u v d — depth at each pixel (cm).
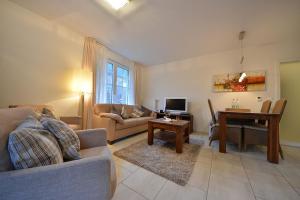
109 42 341
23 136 71
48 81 259
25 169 62
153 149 242
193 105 422
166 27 268
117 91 427
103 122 281
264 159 209
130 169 172
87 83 308
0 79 203
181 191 132
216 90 384
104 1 204
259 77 333
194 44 339
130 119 341
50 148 79
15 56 217
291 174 167
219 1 199
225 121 237
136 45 354
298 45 301
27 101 231
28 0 207
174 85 464
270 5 203
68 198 66
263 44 330
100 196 73
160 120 279
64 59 282
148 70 524
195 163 192
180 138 229
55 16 245
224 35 293
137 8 217
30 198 60
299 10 211
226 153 231
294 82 336
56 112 271
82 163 70
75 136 118
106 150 129
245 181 151
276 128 201
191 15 230
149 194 127
